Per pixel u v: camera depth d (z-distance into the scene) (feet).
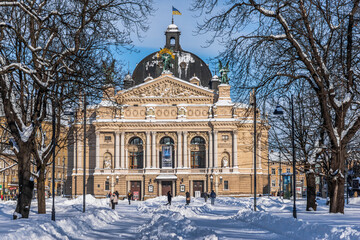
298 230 92.84
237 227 120.98
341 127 134.51
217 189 444.55
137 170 452.76
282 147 168.35
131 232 112.16
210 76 504.43
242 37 122.31
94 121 448.24
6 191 432.66
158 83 459.73
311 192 164.45
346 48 131.13
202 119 451.94
